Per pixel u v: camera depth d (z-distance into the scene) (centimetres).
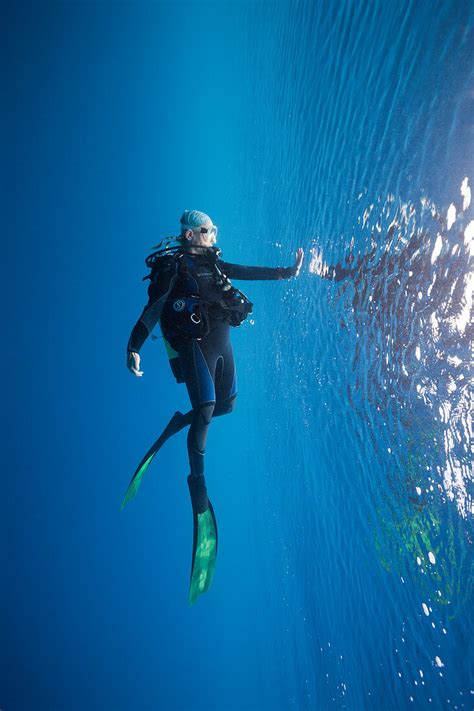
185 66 1404
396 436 283
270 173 745
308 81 555
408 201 292
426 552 248
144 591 1191
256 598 955
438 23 285
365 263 340
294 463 534
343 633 372
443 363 242
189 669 1112
